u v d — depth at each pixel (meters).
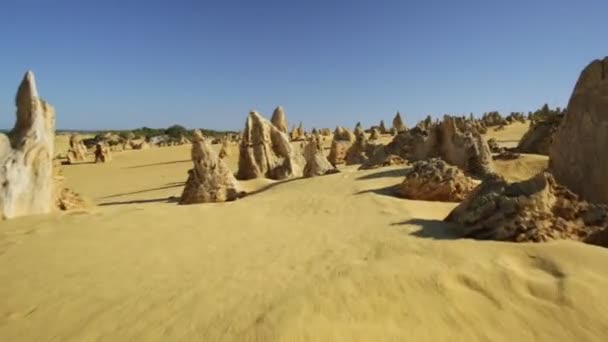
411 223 7.98
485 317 4.25
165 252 6.31
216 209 9.71
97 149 42.47
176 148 52.62
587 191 9.78
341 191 13.59
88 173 34.53
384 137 49.31
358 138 30.61
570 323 4.11
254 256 6.13
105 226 7.64
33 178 9.12
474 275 4.98
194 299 4.62
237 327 3.98
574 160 10.32
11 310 4.49
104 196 22.44
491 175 7.90
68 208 10.51
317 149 21.02
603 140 9.65
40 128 9.42
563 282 4.70
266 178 22.44
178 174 31.41
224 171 15.16
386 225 7.93
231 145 52.06
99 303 4.60
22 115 9.40
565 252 5.44
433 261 5.50
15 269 5.56
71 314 4.38
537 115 45.72
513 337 3.98
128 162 41.56
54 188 10.41
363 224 8.19
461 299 4.53
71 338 3.93
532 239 6.11
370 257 5.87
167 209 9.43
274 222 8.58
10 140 9.15
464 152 17.98
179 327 4.04
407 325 4.09
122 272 5.47
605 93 9.87
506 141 37.94
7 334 4.04
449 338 3.94
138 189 24.67
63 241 6.71
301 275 5.25
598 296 4.43
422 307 4.39
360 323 4.07
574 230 6.36
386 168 18.34
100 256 6.07
